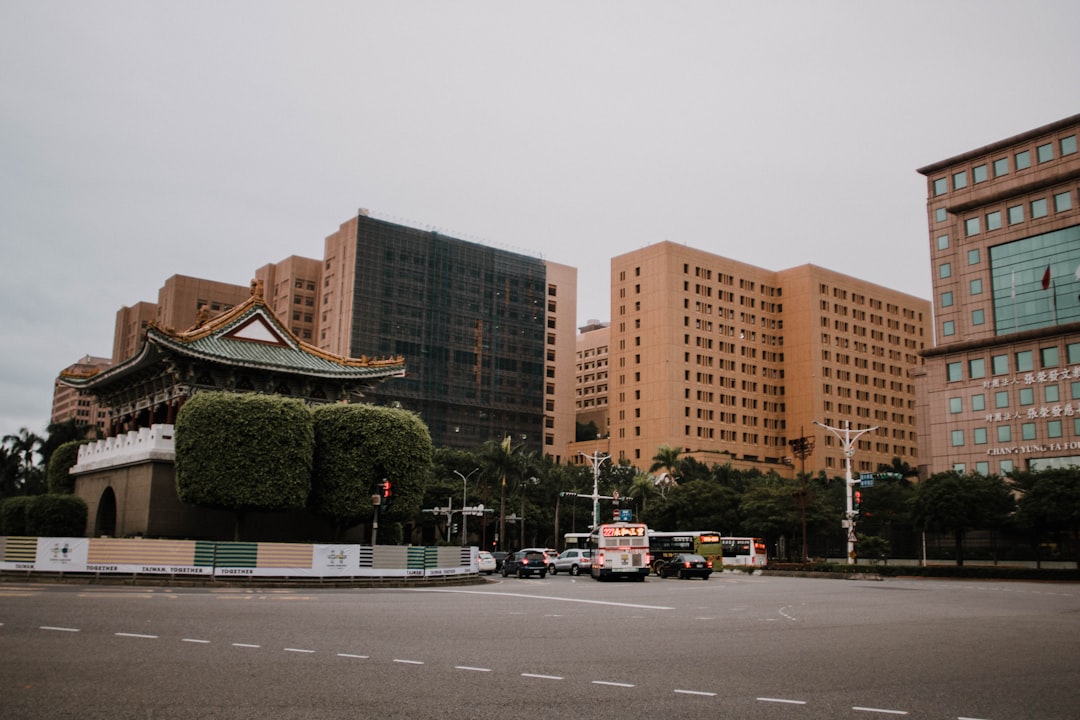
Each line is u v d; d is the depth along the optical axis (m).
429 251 157.62
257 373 55.78
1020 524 67.81
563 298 177.88
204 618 19.92
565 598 32.34
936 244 102.12
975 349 93.88
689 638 18.08
